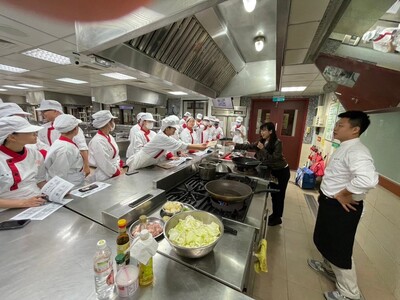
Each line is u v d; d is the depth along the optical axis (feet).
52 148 4.84
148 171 5.36
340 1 3.00
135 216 3.03
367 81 4.46
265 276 5.45
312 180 12.38
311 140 15.34
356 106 6.03
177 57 4.30
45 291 1.78
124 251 2.06
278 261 6.06
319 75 8.68
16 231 2.65
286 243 6.97
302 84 10.79
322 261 5.98
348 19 3.36
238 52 5.67
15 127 3.31
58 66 10.39
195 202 3.80
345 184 4.27
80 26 2.69
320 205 4.94
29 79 14.19
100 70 11.08
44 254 2.24
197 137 15.96
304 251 6.54
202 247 2.09
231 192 4.24
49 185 3.64
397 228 4.94
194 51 4.44
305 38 4.38
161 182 4.23
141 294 1.81
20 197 3.62
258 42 4.75
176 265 2.19
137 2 2.05
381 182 5.70
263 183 5.08
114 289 1.83
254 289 5.03
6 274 1.94
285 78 9.45
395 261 4.91
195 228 2.45
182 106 21.75
